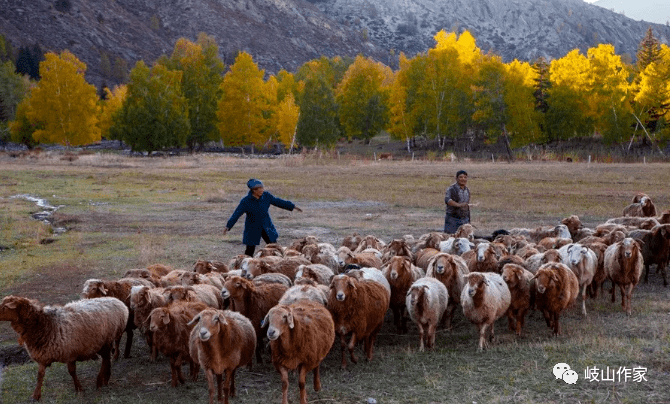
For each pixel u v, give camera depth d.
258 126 73.38
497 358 9.50
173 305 9.34
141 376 9.45
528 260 12.77
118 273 16.11
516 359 9.38
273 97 81.75
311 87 79.81
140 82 72.81
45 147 99.25
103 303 9.19
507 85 68.25
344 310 9.26
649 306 12.34
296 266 12.21
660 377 8.38
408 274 11.22
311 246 13.38
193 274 11.22
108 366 9.12
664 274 14.23
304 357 7.95
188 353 8.91
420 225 23.06
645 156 61.06
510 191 32.47
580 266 11.96
